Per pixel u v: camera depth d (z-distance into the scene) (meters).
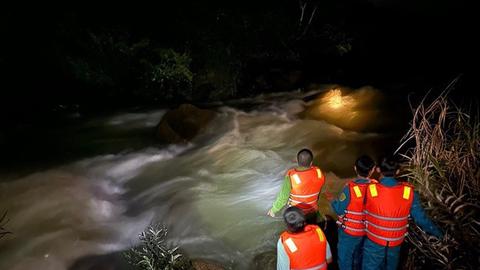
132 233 6.34
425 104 11.35
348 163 8.20
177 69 12.67
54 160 9.21
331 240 5.06
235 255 5.44
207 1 14.98
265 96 13.50
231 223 6.17
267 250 5.44
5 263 5.66
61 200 7.34
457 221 3.94
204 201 6.94
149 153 9.35
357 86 13.94
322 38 17.05
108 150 9.72
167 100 13.11
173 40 13.64
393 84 13.96
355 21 19.30
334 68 15.84
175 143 9.50
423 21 20.66
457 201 4.09
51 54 12.07
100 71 12.64
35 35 11.95
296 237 3.31
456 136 5.17
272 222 6.04
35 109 11.77
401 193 3.61
